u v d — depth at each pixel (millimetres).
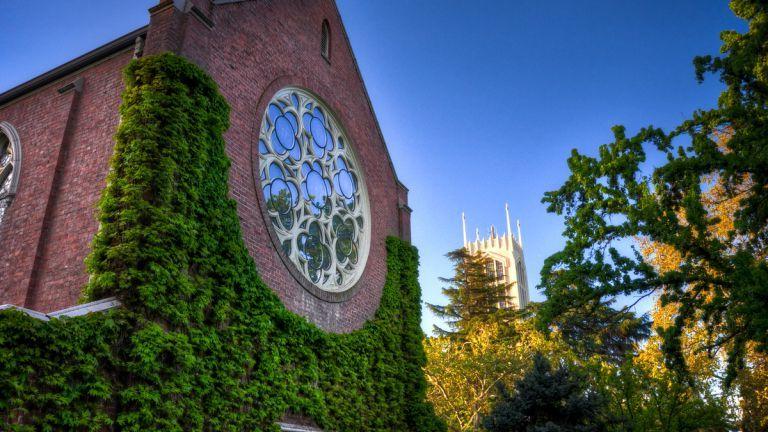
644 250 21656
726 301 12109
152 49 12508
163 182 10719
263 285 12984
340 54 20422
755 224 12203
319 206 17266
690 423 19109
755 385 20703
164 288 10078
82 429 8148
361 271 18141
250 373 12070
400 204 21812
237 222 12578
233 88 14203
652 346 22328
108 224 10258
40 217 13008
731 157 11703
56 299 11797
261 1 16250
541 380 17000
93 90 14484
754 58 12570
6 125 15648
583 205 14258
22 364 7578
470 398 27766
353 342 16188
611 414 16141
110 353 8836
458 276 48625
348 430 14445
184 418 9930
